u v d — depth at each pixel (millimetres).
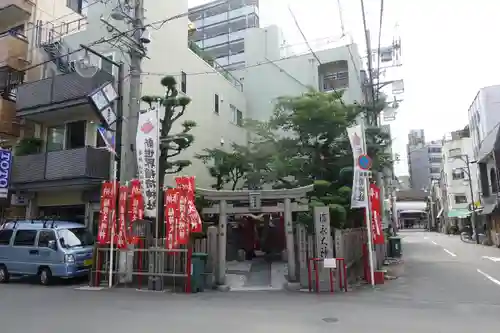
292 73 25484
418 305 9102
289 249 12383
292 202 12953
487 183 31562
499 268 16078
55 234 13609
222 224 12570
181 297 10469
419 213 85062
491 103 34062
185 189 11750
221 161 17844
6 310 8609
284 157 17203
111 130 13898
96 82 15398
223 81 23172
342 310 8492
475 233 34375
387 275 14289
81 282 13820
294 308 8750
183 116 18891
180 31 19500
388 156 20984
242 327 6906
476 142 37969
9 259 14227
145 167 12328
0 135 17891
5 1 19047
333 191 16109
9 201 17875
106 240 12594
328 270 11359
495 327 6957
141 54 13656
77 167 15117
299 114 16312
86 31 17844
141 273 11977
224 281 12164
